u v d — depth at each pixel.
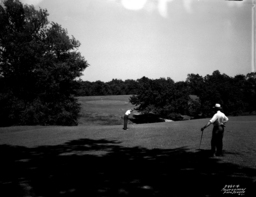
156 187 5.31
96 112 66.50
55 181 6.06
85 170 7.05
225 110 50.75
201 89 54.59
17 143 13.88
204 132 14.80
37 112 33.25
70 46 36.78
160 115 60.12
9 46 32.34
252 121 23.45
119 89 176.38
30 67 35.03
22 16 35.16
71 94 40.22
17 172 7.17
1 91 34.12
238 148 9.32
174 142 11.55
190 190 5.05
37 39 36.12
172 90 58.28
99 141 13.09
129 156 8.87
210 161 7.46
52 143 13.32
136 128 18.61
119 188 5.32
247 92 55.34
